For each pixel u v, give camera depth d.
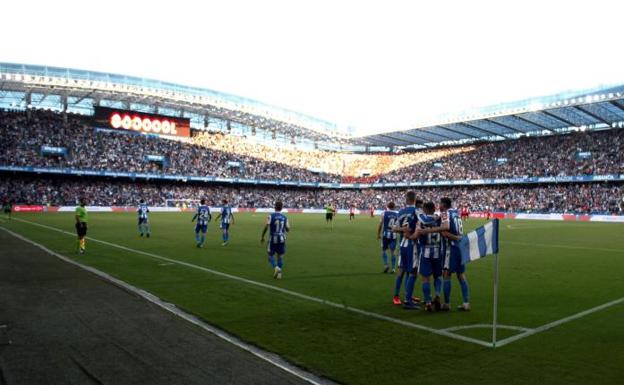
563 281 11.82
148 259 14.80
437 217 8.62
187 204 66.19
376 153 94.06
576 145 64.75
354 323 7.46
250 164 76.25
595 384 5.04
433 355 5.94
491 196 67.38
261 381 5.00
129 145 65.75
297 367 5.49
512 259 16.53
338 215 63.69
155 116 65.25
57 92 57.47
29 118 60.00
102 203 59.69
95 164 60.16
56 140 59.44
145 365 5.39
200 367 5.37
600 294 10.09
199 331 6.80
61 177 60.50
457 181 70.75
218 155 73.94
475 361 5.73
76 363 5.43
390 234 12.95
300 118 78.25
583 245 22.06
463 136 76.12
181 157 69.31
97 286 9.97
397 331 7.03
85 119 65.44
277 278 11.66
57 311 7.81
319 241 22.73
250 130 82.38
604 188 58.19
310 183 80.00
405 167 81.31
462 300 9.45
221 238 23.05
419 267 8.45
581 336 6.84
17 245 18.05
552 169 63.28
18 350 5.84
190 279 11.29
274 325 7.25
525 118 60.78
